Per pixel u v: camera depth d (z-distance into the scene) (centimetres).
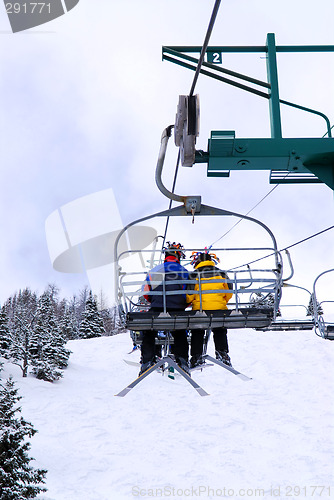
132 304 556
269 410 2170
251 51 713
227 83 699
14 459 1157
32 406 2261
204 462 1609
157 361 546
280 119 670
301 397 2356
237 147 587
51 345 3039
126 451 1714
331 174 596
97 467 1574
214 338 571
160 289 527
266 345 3272
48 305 6650
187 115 466
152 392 2456
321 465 1558
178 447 1747
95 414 2156
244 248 543
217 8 307
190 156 485
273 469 1543
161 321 515
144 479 1472
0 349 3456
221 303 545
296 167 607
